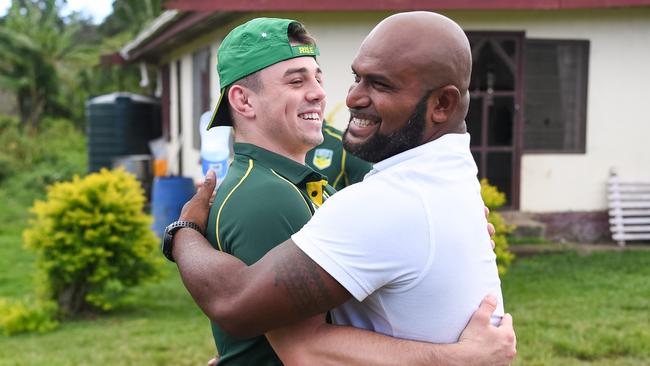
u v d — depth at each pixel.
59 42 22.66
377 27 1.54
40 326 5.98
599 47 9.09
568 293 6.43
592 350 4.75
